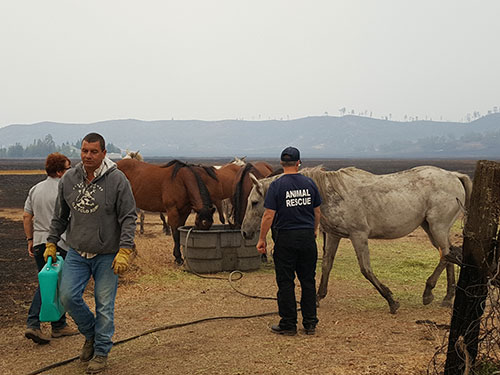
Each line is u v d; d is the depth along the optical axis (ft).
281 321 17.81
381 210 20.98
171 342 17.11
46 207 17.25
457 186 21.59
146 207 34.83
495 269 11.29
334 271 29.89
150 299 23.61
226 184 40.60
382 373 13.33
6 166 324.60
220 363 14.80
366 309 21.44
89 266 14.78
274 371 13.96
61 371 14.71
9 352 16.61
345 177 21.35
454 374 11.93
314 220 18.10
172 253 36.50
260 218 21.72
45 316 14.65
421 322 19.04
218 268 29.60
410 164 415.64
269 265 32.65
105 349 14.48
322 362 14.56
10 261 33.68
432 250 37.06
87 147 14.10
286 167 18.15
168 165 34.30
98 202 14.24
